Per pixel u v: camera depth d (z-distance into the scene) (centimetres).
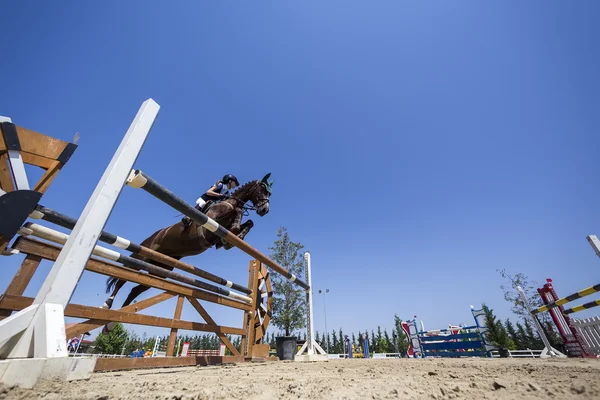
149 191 214
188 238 393
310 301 538
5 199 152
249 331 495
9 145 166
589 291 519
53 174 185
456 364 292
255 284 533
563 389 104
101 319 248
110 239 270
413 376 165
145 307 305
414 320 1345
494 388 113
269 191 435
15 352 118
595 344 655
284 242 1372
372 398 98
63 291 135
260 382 144
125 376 180
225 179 480
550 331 1257
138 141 188
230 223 404
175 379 160
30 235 214
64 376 118
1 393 96
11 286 191
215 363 361
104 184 163
